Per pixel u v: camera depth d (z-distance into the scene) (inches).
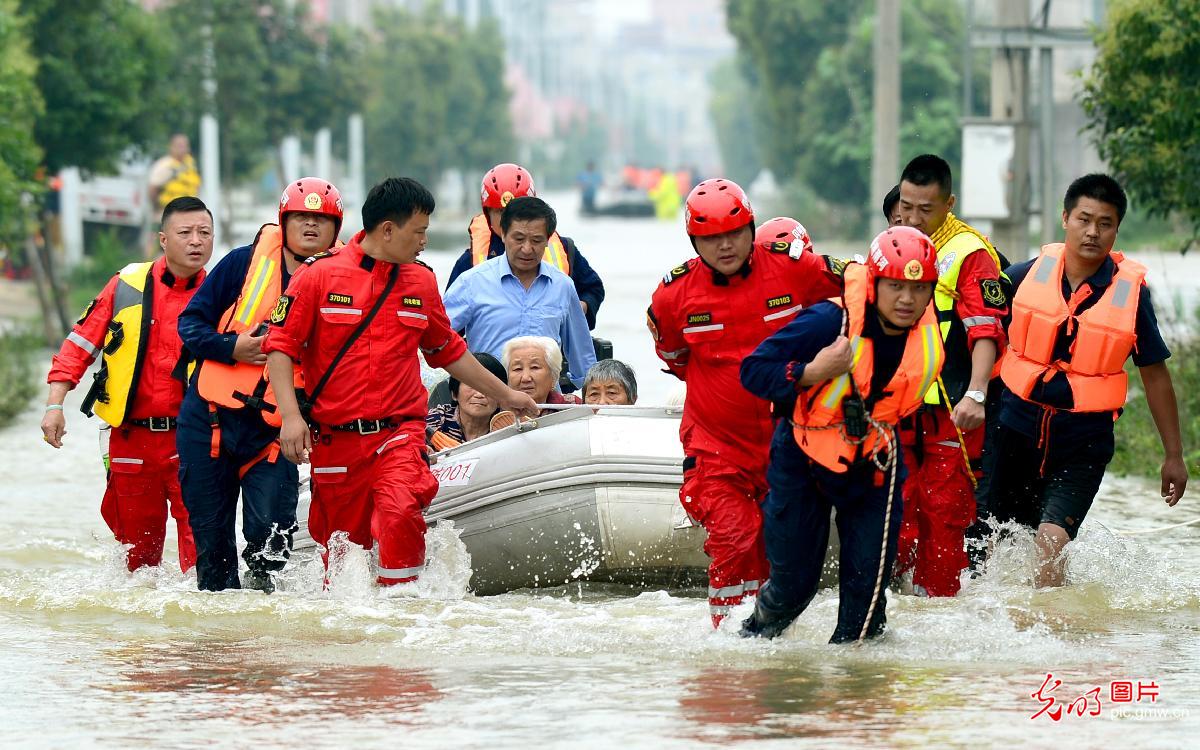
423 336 761.6
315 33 4227.4
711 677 598.5
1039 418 773.3
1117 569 794.8
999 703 558.6
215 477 782.5
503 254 946.7
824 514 637.3
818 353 604.4
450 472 808.3
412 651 649.0
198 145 3843.5
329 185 782.5
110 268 2962.6
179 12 3639.3
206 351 775.1
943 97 4212.6
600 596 789.2
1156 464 1160.2
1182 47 1267.2
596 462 772.0
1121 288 766.5
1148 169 1328.7
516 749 506.3
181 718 548.7
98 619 716.7
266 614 717.3
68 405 1652.3
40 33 2156.7
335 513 756.0
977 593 757.3
